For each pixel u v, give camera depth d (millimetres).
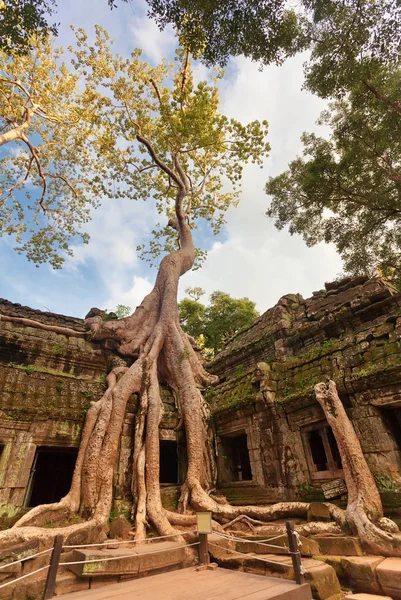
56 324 10992
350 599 3984
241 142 14289
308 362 8734
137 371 8945
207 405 9914
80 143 15359
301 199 12750
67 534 5895
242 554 5211
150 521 6871
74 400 8430
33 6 5453
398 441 6723
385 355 7070
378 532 5043
